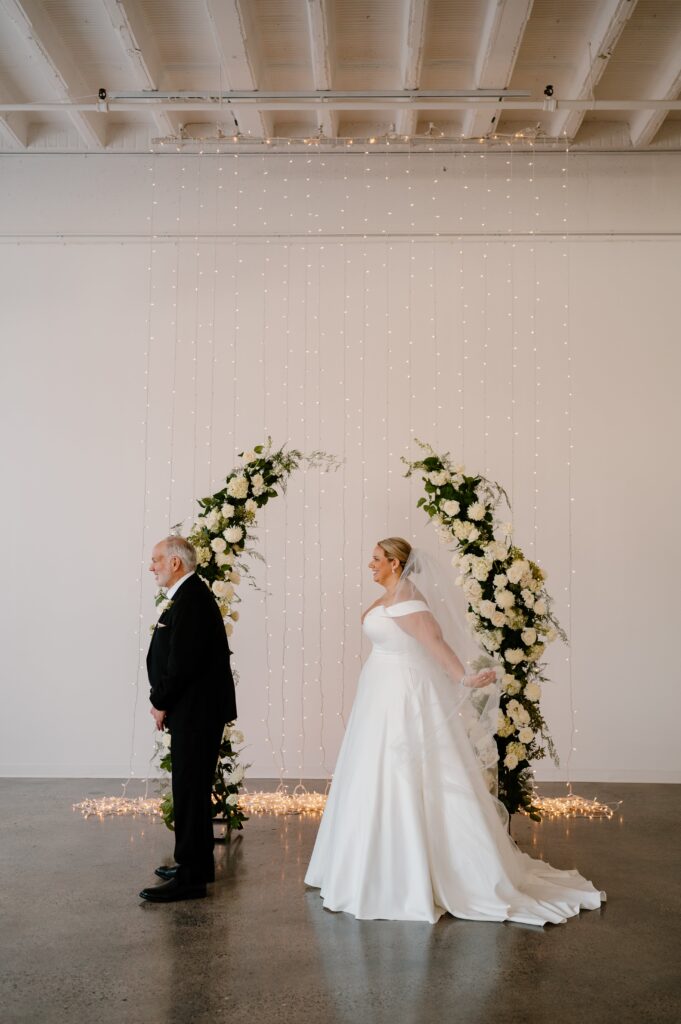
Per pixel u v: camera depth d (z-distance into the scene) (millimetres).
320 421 7070
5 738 6895
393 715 3961
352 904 3840
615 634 6926
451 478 4848
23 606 6969
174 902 3979
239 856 4738
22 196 7234
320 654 6914
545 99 6051
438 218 7188
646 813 5785
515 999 3006
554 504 7000
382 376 7102
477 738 4242
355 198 7207
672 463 7027
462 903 3816
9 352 7137
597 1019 2865
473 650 4246
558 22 5773
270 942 3504
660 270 7137
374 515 6996
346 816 3947
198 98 6246
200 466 7051
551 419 7059
